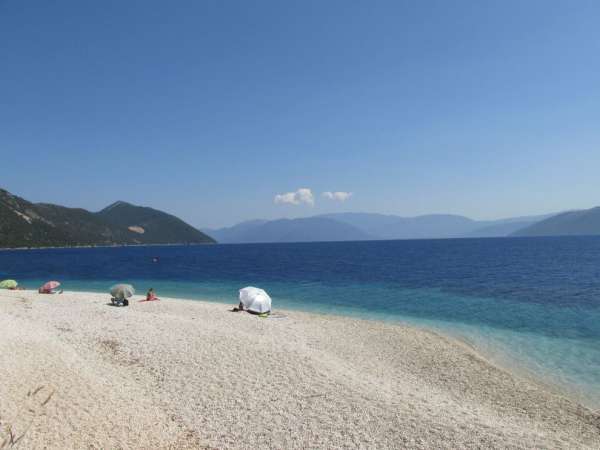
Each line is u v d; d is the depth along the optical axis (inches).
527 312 1254.9
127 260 4377.5
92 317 969.5
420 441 446.3
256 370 640.4
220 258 4712.1
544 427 509.7
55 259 4576.8
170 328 875.4
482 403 579.2
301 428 469.4
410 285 1909.4
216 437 448.5
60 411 454.0
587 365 764.0
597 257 3619.6
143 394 543.5
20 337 687.7
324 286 1903.3
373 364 733.9
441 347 866.8
